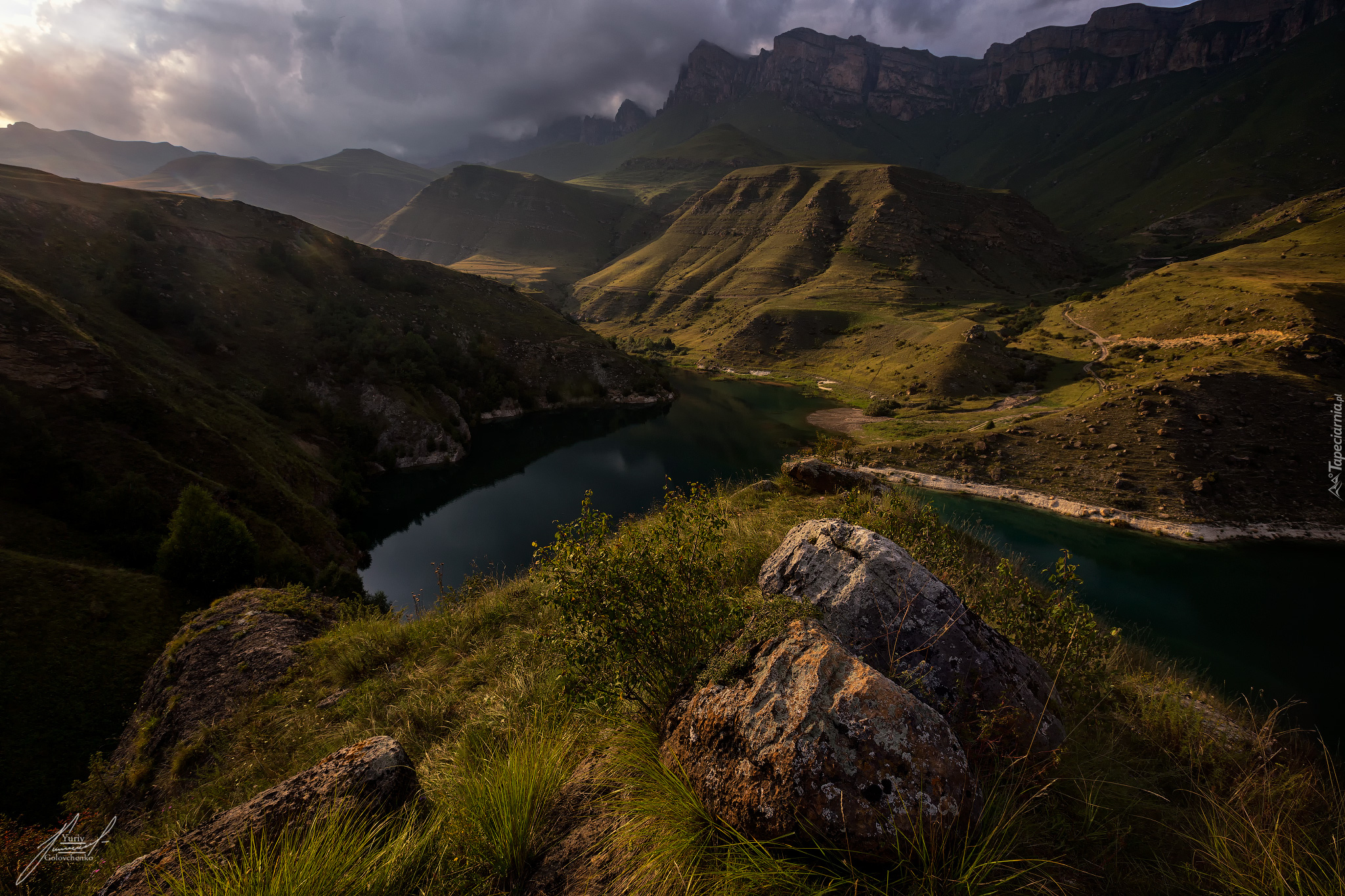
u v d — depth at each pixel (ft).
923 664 11.74
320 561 139.95
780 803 8.12
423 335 324.60
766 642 10.33
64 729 72.84
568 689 12.01
